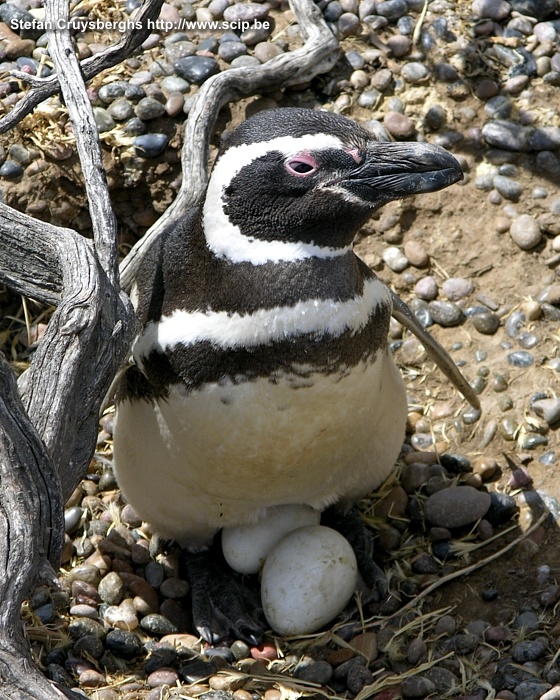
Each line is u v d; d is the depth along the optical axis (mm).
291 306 5957
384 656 7090
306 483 6965
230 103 9820
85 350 5953
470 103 9883
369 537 7906
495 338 9094
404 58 10109
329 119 6055
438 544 7855
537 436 8391
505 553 7723
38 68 9766
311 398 6164
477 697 6566
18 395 5574
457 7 10445
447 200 9625
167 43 10016
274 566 7090
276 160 5855
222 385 6117
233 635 7301
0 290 9461
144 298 6648
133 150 9430
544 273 9297
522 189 9531
